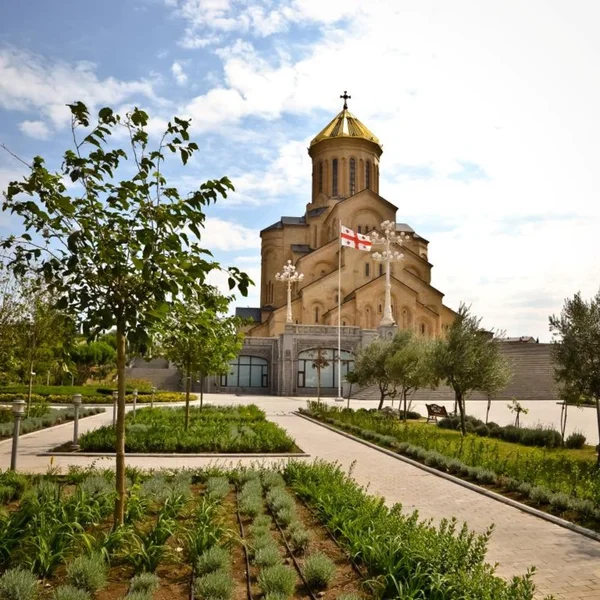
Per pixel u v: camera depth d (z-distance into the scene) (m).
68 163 5.52
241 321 17.48
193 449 13.91
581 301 13.70
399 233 63.94
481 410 33.59
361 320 52.62
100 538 6.17
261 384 47.62
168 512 6.97
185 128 5.88
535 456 14.06
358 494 7.75
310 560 5.46
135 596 4.61
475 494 9.96
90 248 5.46
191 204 5.93
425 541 5.43
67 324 6.22
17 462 12.20
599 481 9.60
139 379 45.47
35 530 5.97
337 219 58.72
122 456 6.22
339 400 39.25
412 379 23.98
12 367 19.66
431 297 56.72
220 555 5.49
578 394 13.69
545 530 7.80
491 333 20.86
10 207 5.34
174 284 5.51
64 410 22.59
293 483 9.23
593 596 5.53
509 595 4.40
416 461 13.24
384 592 5.00
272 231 65.12
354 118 65.88
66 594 4.59
